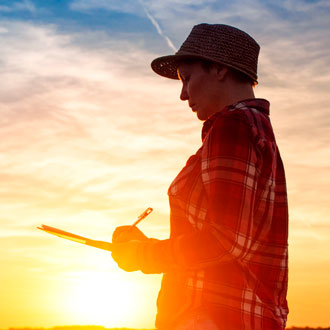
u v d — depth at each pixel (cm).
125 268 237
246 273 223
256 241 227
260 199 224
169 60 297
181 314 225
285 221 241
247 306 220
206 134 238
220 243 212
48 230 240
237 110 230
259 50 256
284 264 237
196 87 247
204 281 222
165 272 229
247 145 220
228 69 243
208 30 247
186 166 234
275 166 235
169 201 238
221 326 218
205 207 223
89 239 242
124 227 260
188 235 218
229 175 215
